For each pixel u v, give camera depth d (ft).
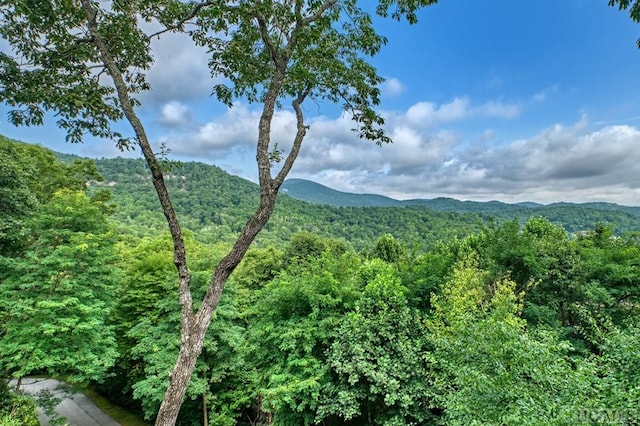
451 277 39.55
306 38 18.70
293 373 34.86
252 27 19.08
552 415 12.34
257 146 18.07
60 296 36.22
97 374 39.34
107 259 42.86
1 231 39.06
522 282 41.14
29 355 33.88
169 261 56.54
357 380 30.68
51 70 19.30
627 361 14.76
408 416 31.55
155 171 16.33
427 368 31.37
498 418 14.69
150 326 47.73
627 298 37.17
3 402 36.14
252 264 87.97
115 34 19.29
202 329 15.89
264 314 40.70
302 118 20.51
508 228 43.24
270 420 49.83
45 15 17.66
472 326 19.80
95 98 17.13
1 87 18.33
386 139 23.70
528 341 17.03
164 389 40.91
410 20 21.76
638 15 15.56
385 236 108.47
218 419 46.75
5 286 34.76
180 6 18.97
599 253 40.88
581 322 35.60
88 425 55.16
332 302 36.94
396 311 34.94
